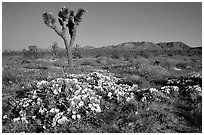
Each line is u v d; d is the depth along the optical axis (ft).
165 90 38.73
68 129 27.58
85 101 31.81
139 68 70.38
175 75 61.00
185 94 38.45
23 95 39.32
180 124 29.14
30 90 40.63
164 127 28.22
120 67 80.74
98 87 38.24
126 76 57.57
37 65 93.25
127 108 32.14
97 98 34.50
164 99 35.76
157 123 28.91
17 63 111.96
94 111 30.58
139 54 168.76
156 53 187.93
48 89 34.91
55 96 32.91
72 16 77.77
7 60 133.28
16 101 34.96
